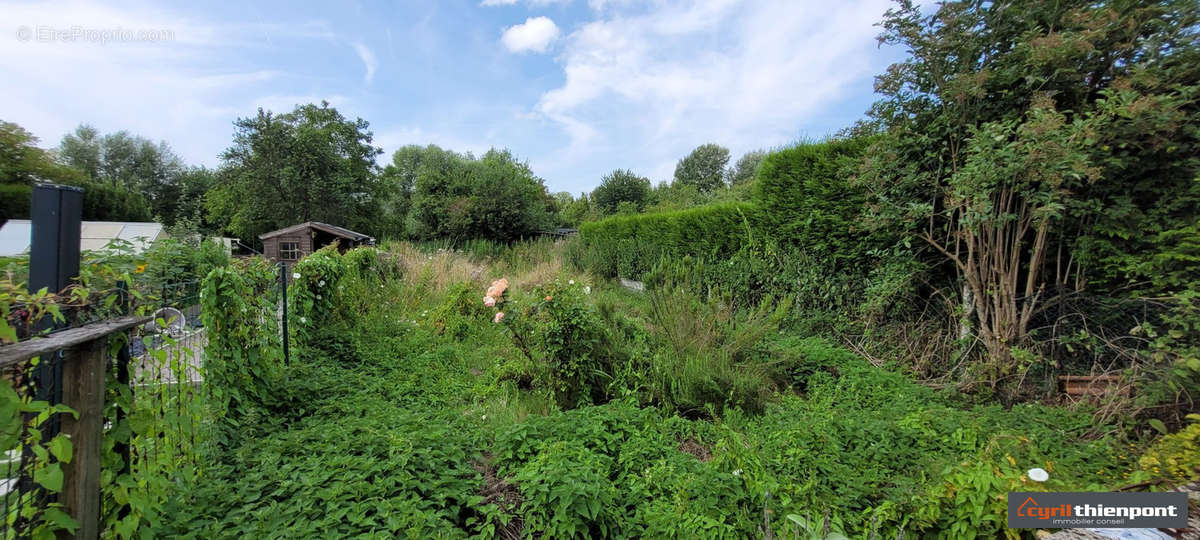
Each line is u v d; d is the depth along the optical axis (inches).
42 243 56.7
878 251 201.8
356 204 1106.1
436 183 874.1
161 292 83.1
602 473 91.2
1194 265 123.9
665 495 88.1
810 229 252.7
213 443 93.2
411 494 79.7
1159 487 78.4
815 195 246.7
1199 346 114.0
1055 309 149.4
